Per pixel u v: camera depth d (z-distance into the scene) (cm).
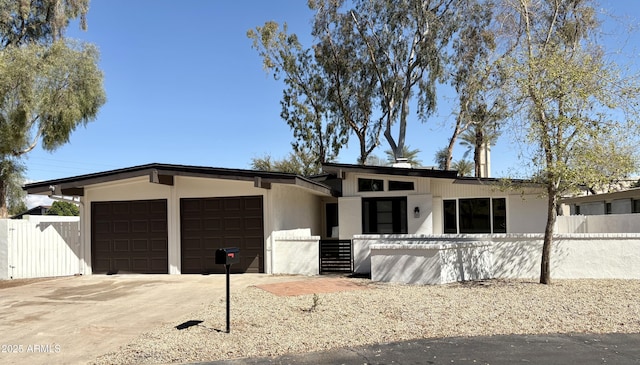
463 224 1788
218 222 1465
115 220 1524
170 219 1482
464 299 972
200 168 1393
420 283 1177
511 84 1077
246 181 1429
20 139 1881
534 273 1236
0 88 1711
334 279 1284
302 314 855
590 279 1191
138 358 640
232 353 652
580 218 1772
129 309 952
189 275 1432
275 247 1437
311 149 3331
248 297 1026
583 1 1166
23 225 1450
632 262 1188
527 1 1151
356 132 3256
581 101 1009
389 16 2906
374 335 724
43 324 835
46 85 1980
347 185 1806
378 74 3055
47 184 1434
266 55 3178
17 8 2494
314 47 3109
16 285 1300
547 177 1084
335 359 621
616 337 704
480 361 603
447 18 2741
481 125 1340
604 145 1009
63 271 1507
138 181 1509
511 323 786
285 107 3288
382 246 1233
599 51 1167
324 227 2048
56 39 2638
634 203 2227
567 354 626
